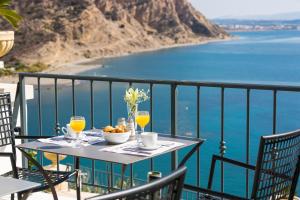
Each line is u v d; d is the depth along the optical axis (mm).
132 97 3736
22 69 92562
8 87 5270
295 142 2861
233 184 27141
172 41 161500
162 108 49125
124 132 3457
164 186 1917
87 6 121375
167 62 123812
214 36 194125
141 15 149000
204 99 56438
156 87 62625
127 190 1815
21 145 3408
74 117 3508
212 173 3400
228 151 35094
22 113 5117
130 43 141125
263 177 2715
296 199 3441
